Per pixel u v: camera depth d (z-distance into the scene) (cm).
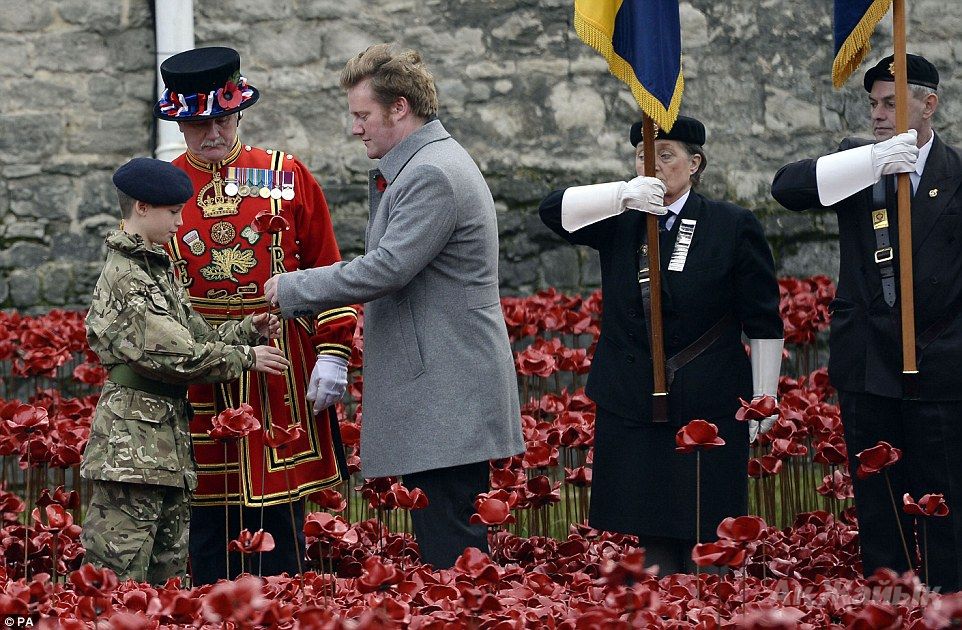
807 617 1206
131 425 1538
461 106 3381
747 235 1664
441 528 1541
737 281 1666
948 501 1614
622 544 1830
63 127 3244
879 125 1667
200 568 1738
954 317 1608
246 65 3309
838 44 1698
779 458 1802
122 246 1547
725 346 1662
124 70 3266
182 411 1600
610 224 1711
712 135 3444
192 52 1705
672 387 1641
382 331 1572
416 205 1518
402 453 1541
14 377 2548
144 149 3272
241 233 1702
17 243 3216
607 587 1177
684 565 1695
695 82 3444
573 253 3381
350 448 2034
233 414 1396
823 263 3447
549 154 3403
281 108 3319
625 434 1669
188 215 1703
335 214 3306
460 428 1526
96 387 2886
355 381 2342
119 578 1526
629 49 1625
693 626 1156
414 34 3372
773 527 1919
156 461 1537
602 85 3425
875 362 1622
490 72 3391
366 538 1755
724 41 3466
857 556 1762
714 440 1291
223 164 1719
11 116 3222
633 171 3428
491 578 1230
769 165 3472
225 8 3306
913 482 1642
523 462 1811
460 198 1532
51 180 3234
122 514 1538
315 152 3328
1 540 1648
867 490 1653
